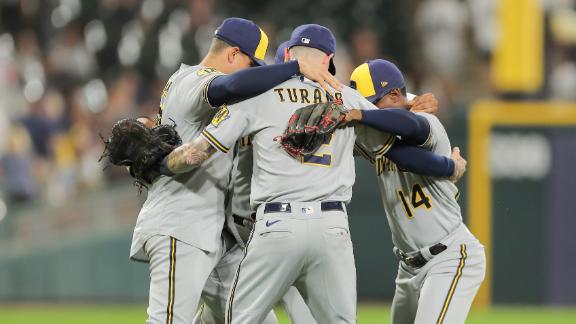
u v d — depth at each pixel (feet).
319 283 68.85
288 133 67.51
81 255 167.43
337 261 68.44
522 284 153.17
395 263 153.79
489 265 152.87
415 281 77.46
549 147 152.76
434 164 72.38
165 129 72.95
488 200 152.56
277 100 69.36
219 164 74.23
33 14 214.48
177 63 190.60
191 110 72.95
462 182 152.46
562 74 186.09
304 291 70.59
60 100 193.26
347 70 185.98
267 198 68.64
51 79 200.03
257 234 68.59
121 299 165.99
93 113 190.70
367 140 72.33
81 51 201.98
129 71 193.77
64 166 182.60
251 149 74.08
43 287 168.66
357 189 154.71
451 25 198.90
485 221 152.35
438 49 198.39
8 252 169.48
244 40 74.59
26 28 213.46
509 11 156.25
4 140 178.70
